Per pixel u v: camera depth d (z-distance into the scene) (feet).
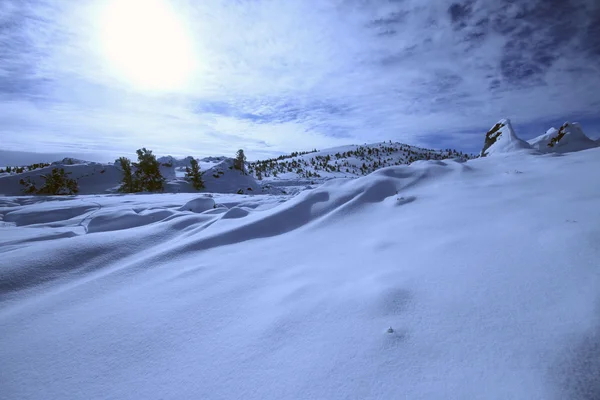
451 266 11.02
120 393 7.30
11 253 15.28
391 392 6.09
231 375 7.38
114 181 155.63
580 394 5.35
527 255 10.67
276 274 13.47
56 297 12.46
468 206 17.52
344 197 23.11
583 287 8.24
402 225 17.01
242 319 9.97
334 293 10.59
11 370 8.38
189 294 12.19
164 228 21.88
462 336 7.34
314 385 6.61
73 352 9.02
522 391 5.57
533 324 7.28
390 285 10.19
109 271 15.08
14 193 128.67
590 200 14.55
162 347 8.95
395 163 608.19
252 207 33.83
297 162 633.61
